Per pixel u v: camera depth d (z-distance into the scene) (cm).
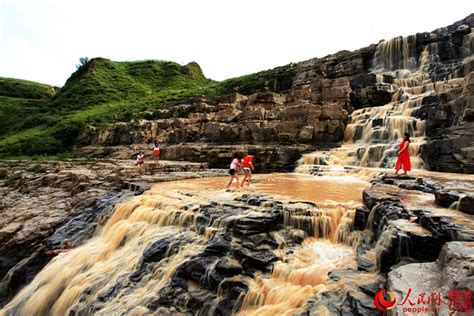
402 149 1318
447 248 504
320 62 3553
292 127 2297
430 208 765
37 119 5456
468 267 432
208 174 1925
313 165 1959
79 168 2312
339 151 2012
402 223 694
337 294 586
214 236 852
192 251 833
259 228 832
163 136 3238
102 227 1242
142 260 880
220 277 725
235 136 2470
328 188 1315
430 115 1788
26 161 3206
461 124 1555
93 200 1491
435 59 2686
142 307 733
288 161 2138
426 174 1392
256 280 710
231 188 1364
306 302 590
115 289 833
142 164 1991
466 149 1434
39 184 1992
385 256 652
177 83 6888
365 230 847
